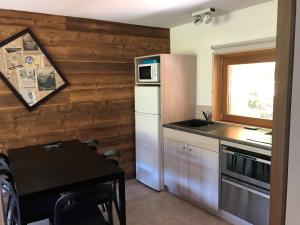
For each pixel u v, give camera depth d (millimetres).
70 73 3328
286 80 769
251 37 2982
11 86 2967
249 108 3275
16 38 2955
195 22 3174
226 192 2725
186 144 3117
